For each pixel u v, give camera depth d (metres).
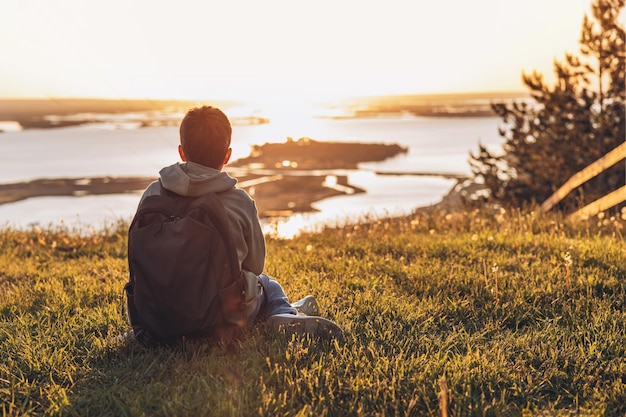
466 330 4.29
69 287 5.72
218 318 3.41
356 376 3.29
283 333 3.73
